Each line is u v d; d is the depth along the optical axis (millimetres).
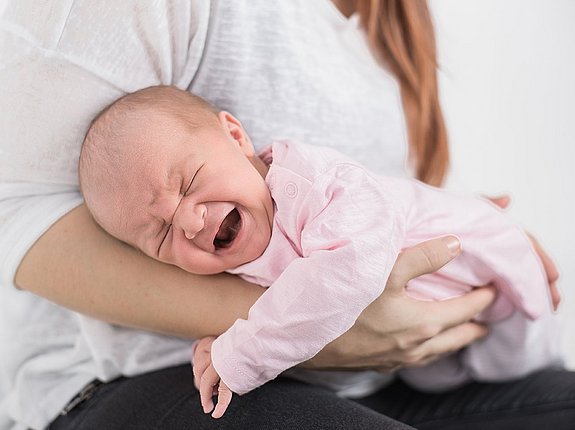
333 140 1213
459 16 2096
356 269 908
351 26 1264
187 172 984
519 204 2070
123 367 1148
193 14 1083
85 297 1080
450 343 1141
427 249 1035
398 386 1358
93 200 1034
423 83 1335
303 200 986
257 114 1162
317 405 1031
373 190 984
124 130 1008
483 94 2086
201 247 1001
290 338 913
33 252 1081
